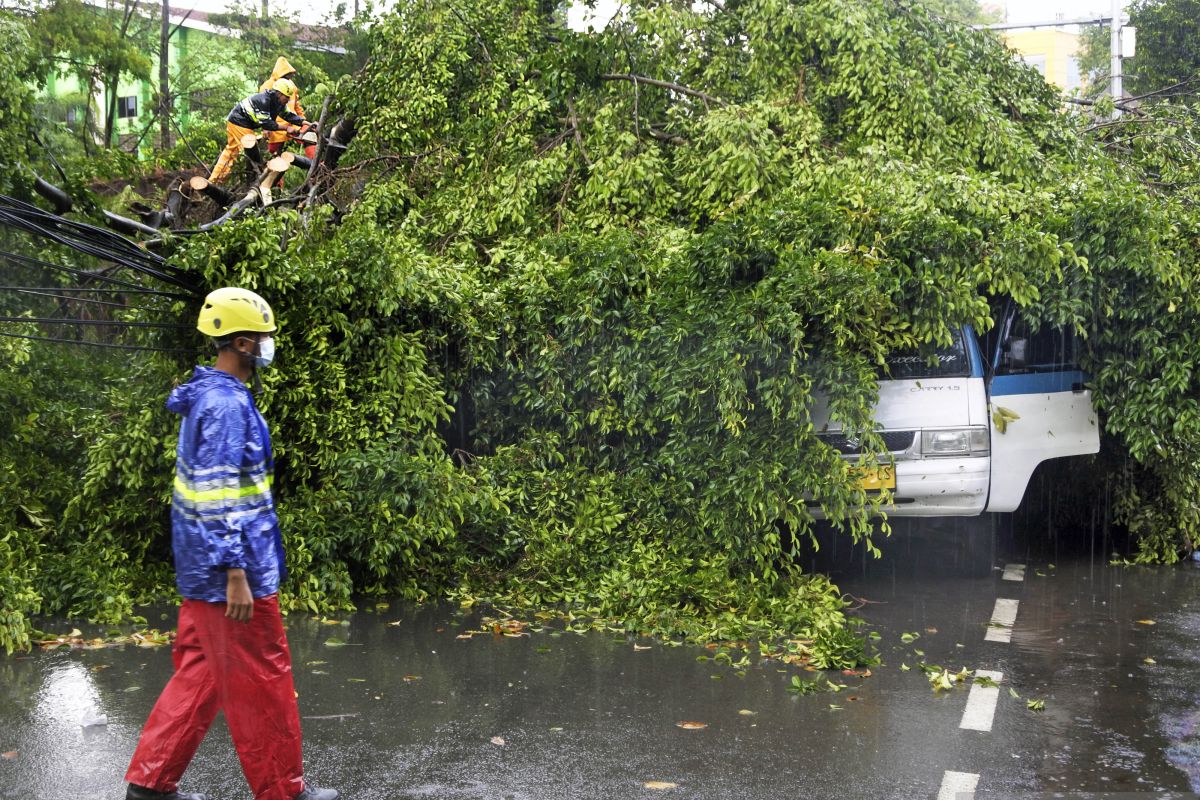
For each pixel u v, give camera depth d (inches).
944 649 268.4
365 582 327.9
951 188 342.0
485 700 226.1
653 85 437.4
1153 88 949.8
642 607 295.4
